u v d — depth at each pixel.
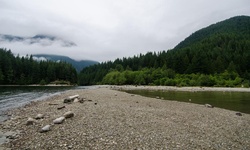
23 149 9.90
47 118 16.22
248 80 88.19
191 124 15.63
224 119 18.44
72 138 11.23
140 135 12.12
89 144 10.41
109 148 9.99
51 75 131.62
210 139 12.30
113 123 14.52
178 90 68.94
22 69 121.50
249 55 104.81
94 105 22.44
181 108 23.50
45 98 35.81
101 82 138.88
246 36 170.75
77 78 150.62
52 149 9.80
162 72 106.94
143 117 16.92
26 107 23.98
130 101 28.41
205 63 101.50
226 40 158.00
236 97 41.81
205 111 22.16
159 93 53.16
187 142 11.42
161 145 10.71
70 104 23.48
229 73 95.56
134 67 144.75
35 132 12.61
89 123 14.32
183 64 108.25
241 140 12.64
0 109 23.42
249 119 19.19
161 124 14.95
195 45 161.75
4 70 110.44
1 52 121.75
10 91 57.56
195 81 90.69
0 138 11.81
